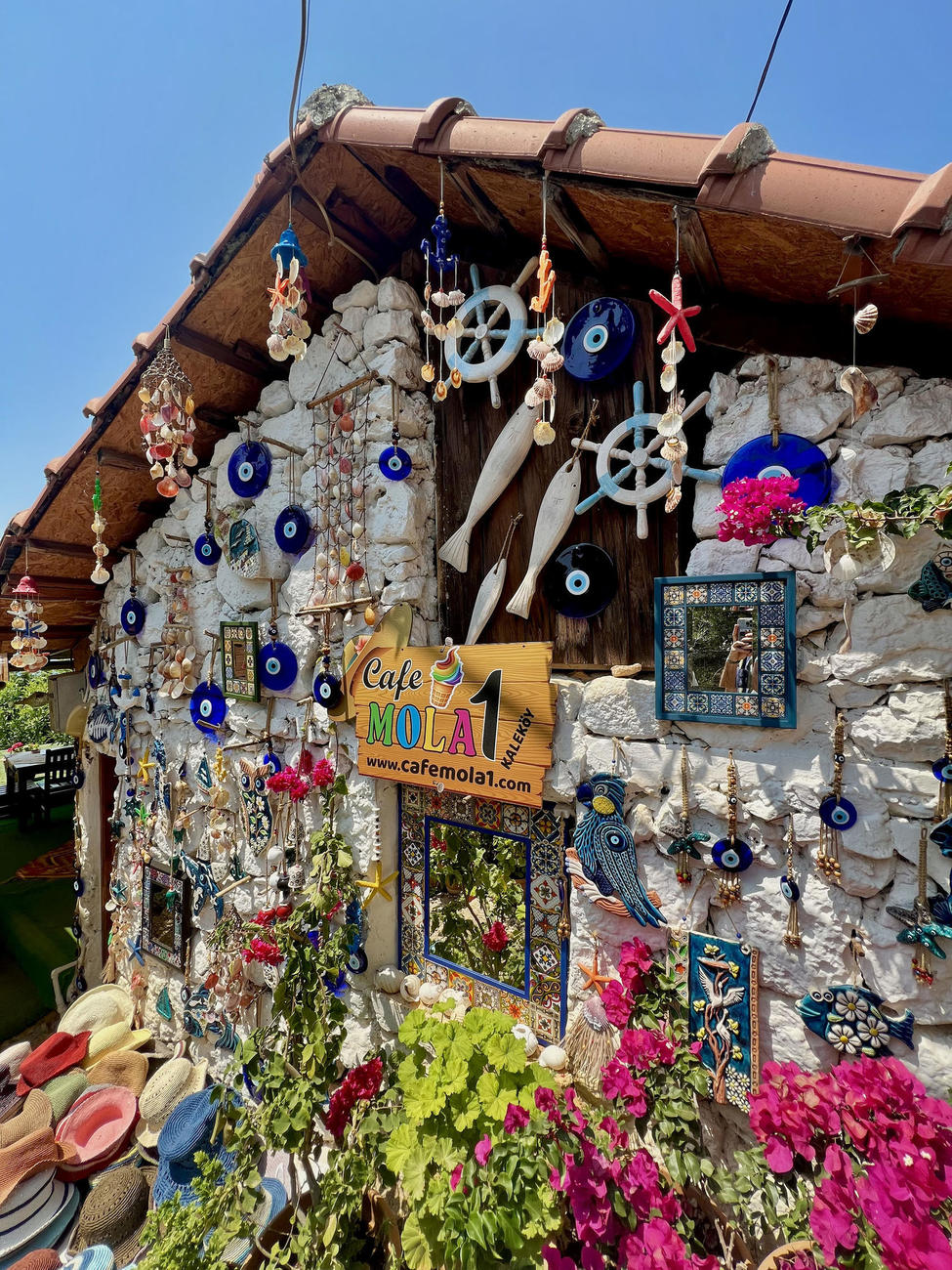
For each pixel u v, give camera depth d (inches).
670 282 62.5
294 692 95.5
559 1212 52.1
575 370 67.5
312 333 95.9
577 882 65.2
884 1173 38.0
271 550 99.3
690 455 61.8
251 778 102.0
